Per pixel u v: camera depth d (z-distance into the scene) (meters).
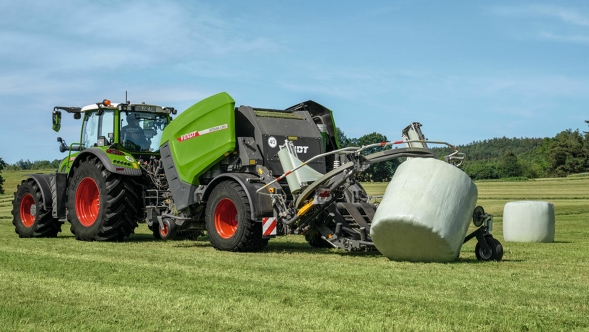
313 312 4.57
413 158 8.16
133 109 12.01
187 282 5.93
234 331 4.04
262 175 9.37
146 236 13.24
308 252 9.22
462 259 8.21
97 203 11.57
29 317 4.43
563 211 25.47
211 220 9.53
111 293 5.31
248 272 6.64
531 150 138.62
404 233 7.58
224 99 9.85
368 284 5.86
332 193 8.66
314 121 10.77
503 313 4.64
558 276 6.57
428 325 4.21
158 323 4.25
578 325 4.30
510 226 12.59
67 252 8.73
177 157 10.55
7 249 9.13
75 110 12.64
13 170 102.38
